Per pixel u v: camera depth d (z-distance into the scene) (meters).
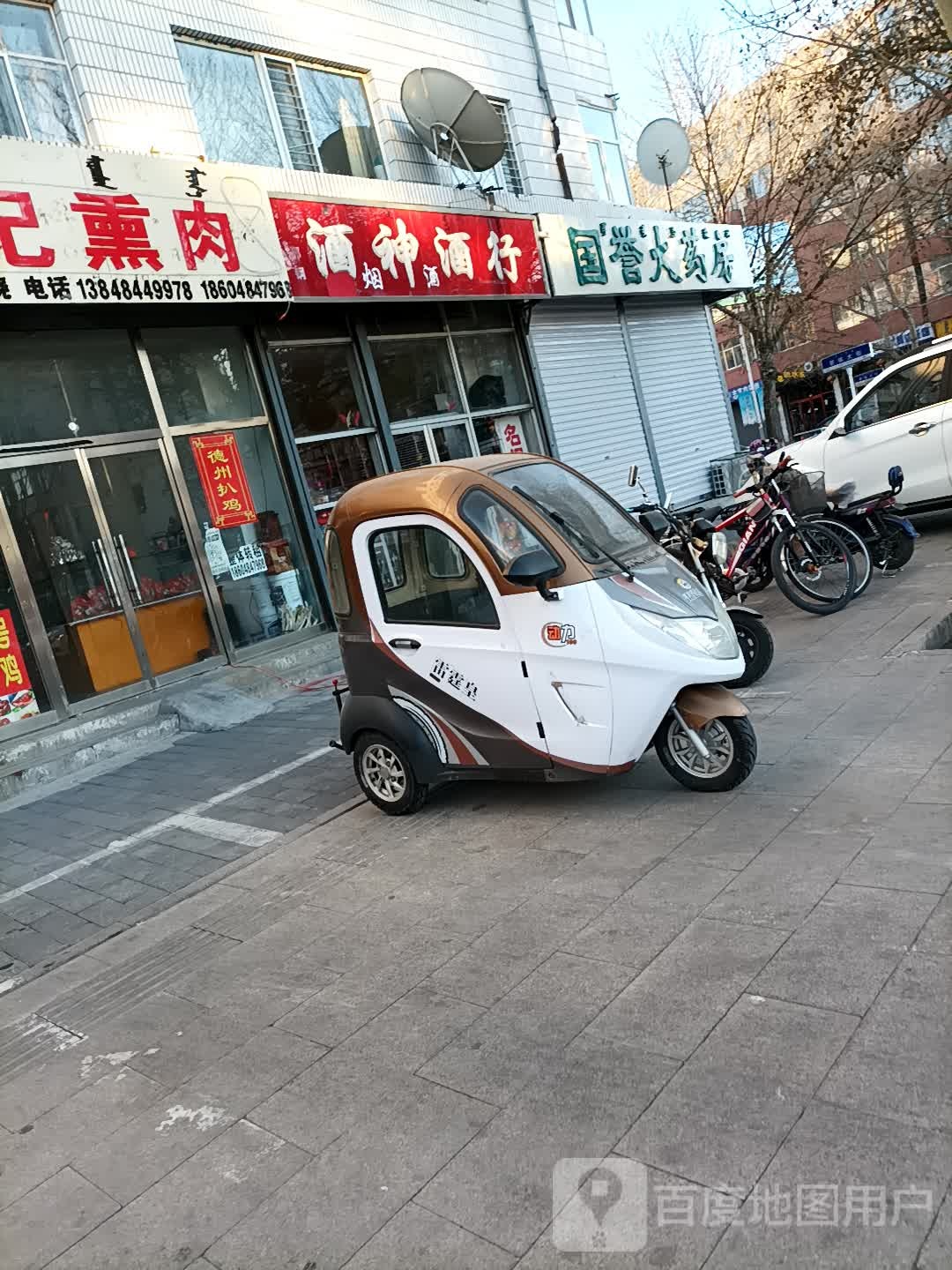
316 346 10.59
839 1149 2.20
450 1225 2.23
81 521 8.42
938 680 5.41
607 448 14.27
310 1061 3.02
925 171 20.58
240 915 4.26
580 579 4.28
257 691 8.76
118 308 8.37
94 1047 3.41
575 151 14.50
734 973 2.96
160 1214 2.48
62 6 8.39
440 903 3.92
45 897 4.98
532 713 4.50
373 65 11.35
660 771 4.90
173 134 9.07
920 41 12.14
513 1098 2.62
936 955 2.82
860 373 35.50
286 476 10.11
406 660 4.79
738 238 16.41
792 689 5.84
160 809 6.12
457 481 4.61
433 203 11.59
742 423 39.31
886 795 4.02
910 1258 1.89
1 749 7.55
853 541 7.81
